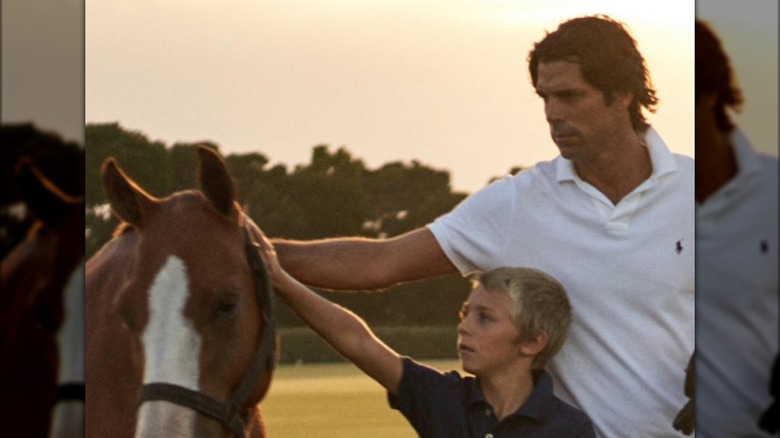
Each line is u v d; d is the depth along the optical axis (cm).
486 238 534
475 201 534
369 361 518
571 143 538
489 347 532
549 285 538
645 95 543
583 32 536
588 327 541
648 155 543
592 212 539
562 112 538
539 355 536
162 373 427
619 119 541
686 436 547
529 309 533
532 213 536
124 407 473
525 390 534
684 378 546
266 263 498
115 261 485
